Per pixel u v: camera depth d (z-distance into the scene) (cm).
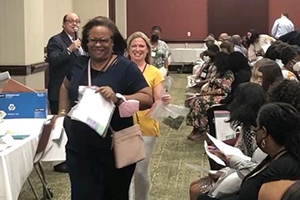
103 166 284
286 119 223
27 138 342
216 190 272
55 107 519
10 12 620
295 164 219
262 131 229
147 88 291
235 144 336
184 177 498
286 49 484
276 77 371
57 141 360
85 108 267
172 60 1575
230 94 530
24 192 447
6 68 625
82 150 282
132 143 283
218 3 1627
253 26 1633
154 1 1636
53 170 510
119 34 291
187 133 701
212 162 312
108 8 1168
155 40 919
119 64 286
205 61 784
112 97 272
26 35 630
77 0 1137
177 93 1093
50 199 427
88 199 284
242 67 551
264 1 1623
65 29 525
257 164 267
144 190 363
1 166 289
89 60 292
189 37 1638
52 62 511
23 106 402
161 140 660
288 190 142
